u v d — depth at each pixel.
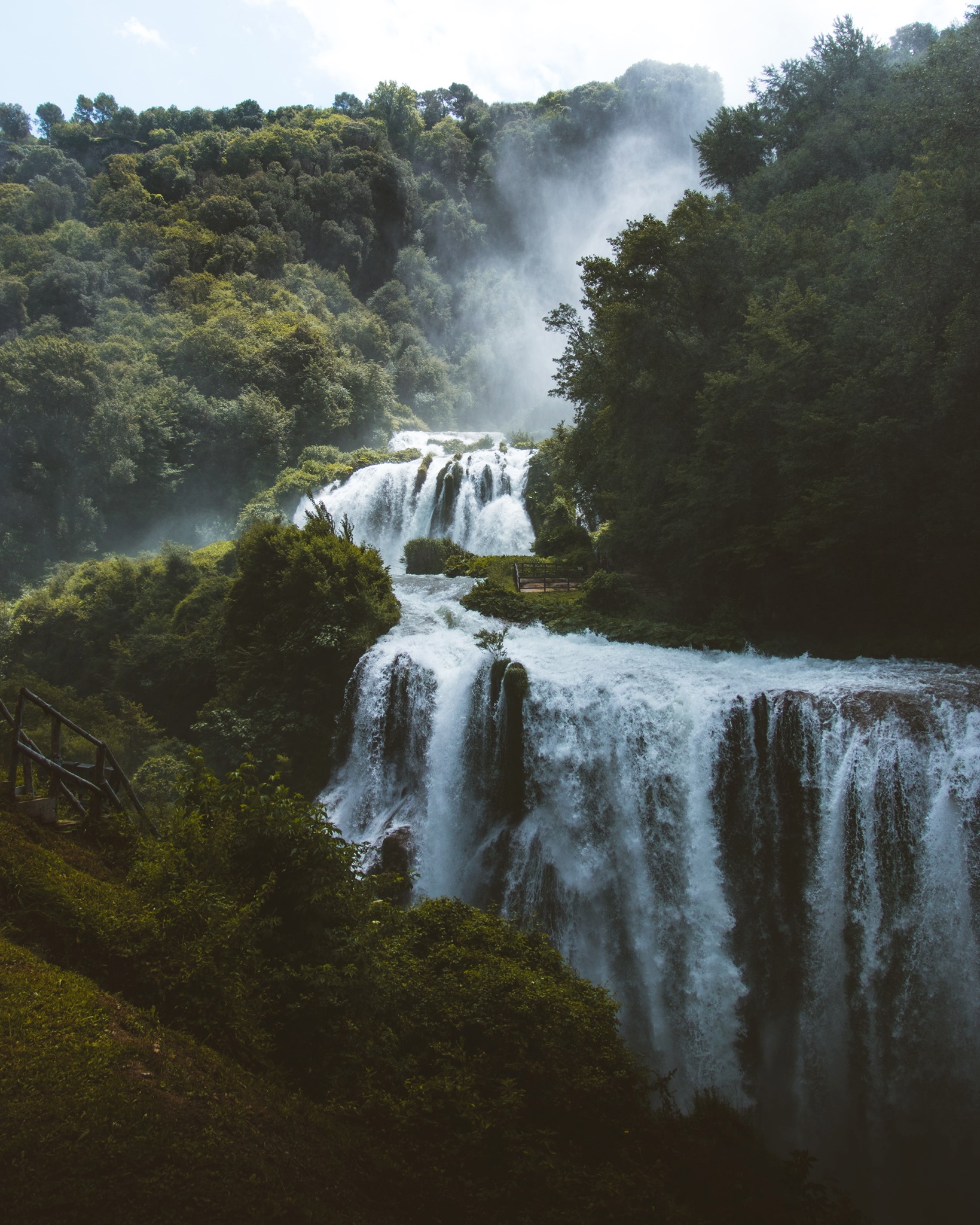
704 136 53.69
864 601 28.95
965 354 22.64
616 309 33.22
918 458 25.14
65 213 108.56
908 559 26.80
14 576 61.62
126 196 110.19
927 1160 19.66
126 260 96.69
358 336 97.69
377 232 120.94
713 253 31.97
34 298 85.00
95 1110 6.90
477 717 26.92
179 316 87.25
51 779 12.91
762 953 22.03
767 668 26.00
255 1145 7.61
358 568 32.97
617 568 39.03
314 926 11.56
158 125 148.62
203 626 38.47
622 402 35.38
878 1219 19.69
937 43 33.56
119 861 12.32
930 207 24.69
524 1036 12.37
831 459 27.36
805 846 21.77
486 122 143.38
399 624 32.94
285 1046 10.28
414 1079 10.91
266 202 111.25
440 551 44.31
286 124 138.38
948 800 19.84
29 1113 6.71
